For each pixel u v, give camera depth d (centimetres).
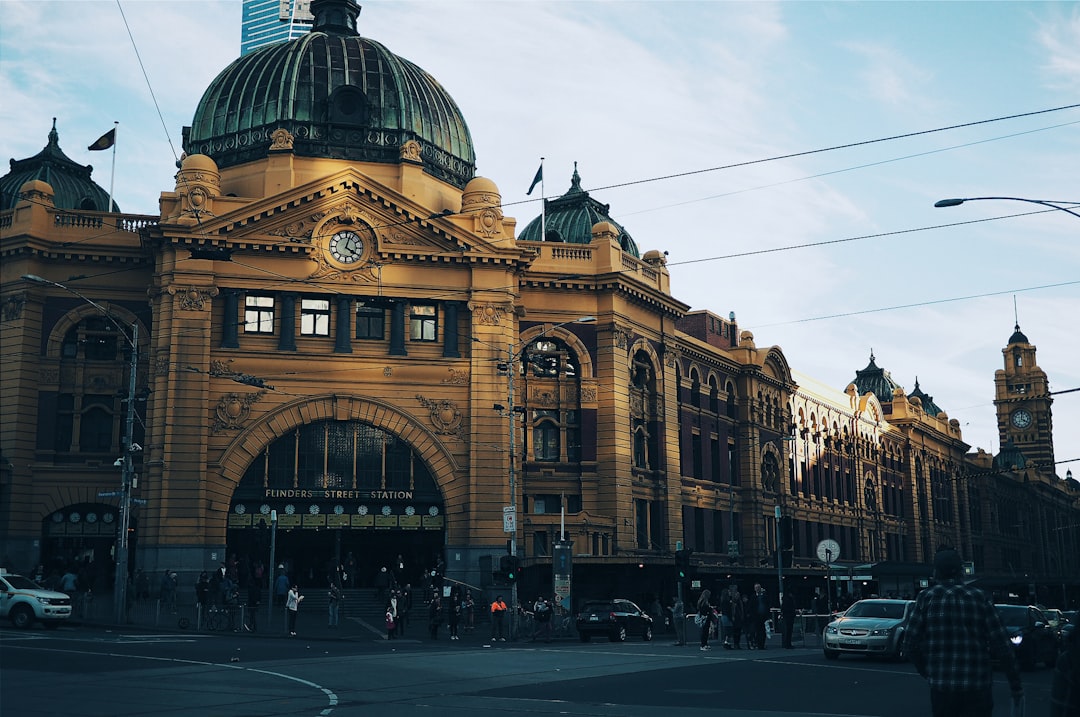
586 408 6425
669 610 5612
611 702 2041
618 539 6269
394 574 6028
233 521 5594
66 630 4122
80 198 6750
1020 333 19400
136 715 1748
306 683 2280
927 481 11856
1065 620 3691
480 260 5984
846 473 9912
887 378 12119
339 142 6372
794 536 8681
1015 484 15350
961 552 12838
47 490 5797
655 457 6825
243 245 5700
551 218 7756
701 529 7450
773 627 4791
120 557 4653
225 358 5666
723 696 2166
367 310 5941
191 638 3888
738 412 8175
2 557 5619
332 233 5881
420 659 3042
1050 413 19075
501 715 1811
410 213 5906
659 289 7056
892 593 6588
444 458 5844
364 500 5734
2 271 5912
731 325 8731
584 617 4512
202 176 5734
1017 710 1075
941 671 1070
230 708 1847
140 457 5859
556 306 6450
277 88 6450
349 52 6669
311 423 5772
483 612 5538
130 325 5872
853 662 3142
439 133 6731
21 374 5769
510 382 5025
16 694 2022
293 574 5897
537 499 6341
